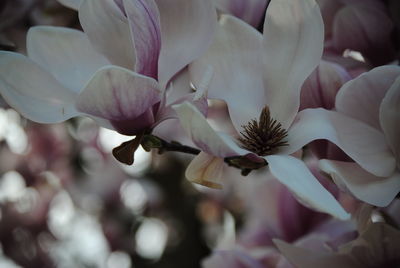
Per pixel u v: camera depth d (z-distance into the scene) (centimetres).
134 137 67
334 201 60
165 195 142
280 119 65
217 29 66
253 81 66
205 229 144
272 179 80
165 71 65
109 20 65
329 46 74
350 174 64
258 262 78
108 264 136
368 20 73
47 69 66
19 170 131
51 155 132
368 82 64
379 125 64
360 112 64
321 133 63
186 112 60
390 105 63
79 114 65
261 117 64
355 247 67
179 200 144
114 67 61
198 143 61
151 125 65
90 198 137
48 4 87
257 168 64
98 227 136
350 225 76
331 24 76
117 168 136
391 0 73
